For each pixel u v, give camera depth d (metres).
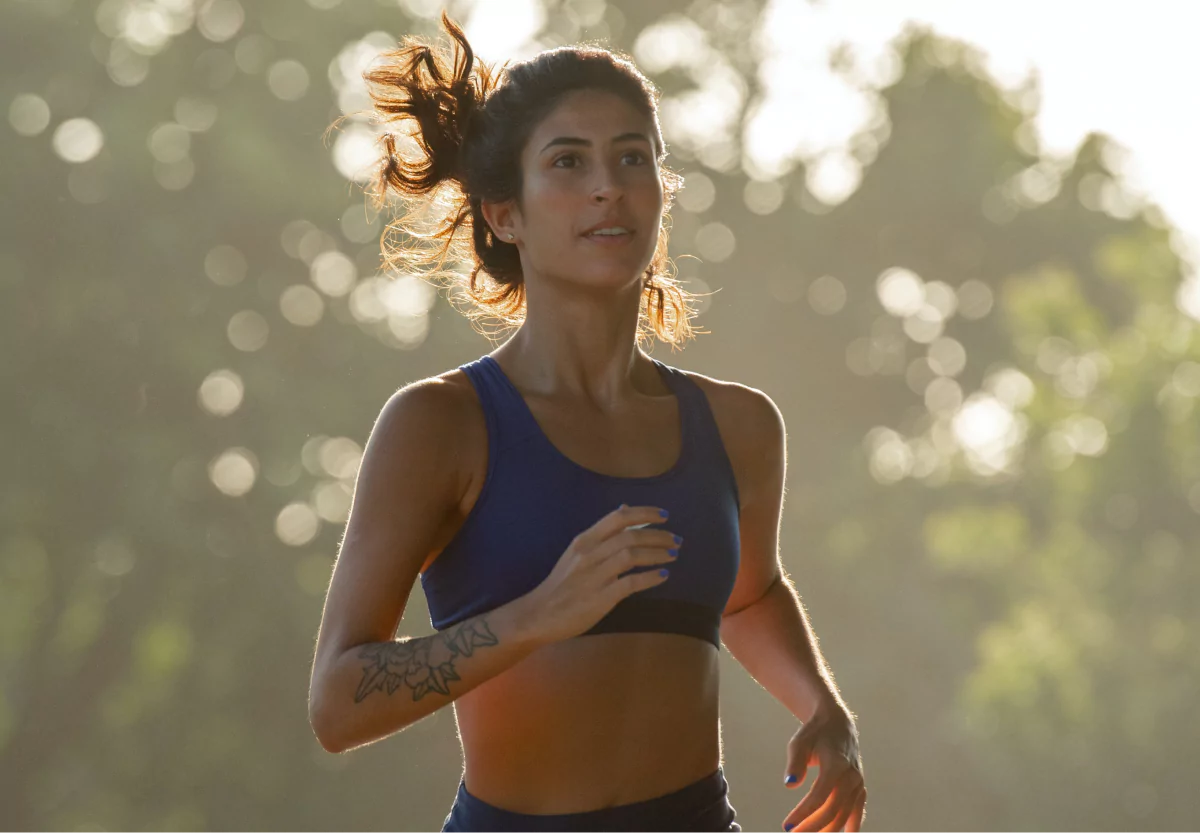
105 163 56.38
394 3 61.34
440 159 7.49
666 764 6.56
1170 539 66.62
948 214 81.75
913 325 82.88
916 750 66.44
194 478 55.59
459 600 6.57
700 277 78.25
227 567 54.38
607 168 6.73
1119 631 64.38
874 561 70.81
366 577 6.40
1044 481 70.56
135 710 54.09
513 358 6.91
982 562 68.94
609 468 6.68
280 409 56.94
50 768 54.62
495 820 6.55
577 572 5.80
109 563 54.31
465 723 6.71
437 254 7.85
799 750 7.12
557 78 6.87
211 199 57.09
